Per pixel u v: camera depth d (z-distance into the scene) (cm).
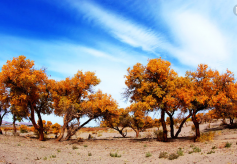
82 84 2272
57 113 2417
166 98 1867
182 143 1716
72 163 966
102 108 2150
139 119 3206
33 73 2106
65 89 2373
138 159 1072
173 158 954
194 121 1845
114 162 1012
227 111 1775
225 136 1856
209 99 1723
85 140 2273
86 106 2205
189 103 1720
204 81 1797
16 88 2070
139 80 2155
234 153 861
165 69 2023
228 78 1722
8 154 965
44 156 1107
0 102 2336
